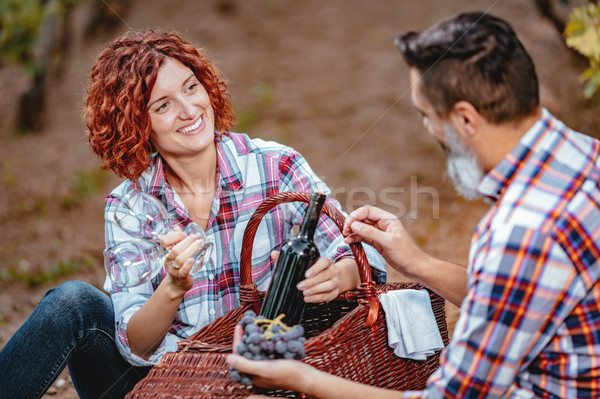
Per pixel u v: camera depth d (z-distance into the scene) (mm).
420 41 1852
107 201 2775
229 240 2740
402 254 2318
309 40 9547
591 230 1727
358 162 6871
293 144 7348
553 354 1805
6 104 8812
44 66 8117
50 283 5457
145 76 2559
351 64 8922
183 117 2604
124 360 2717
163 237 2373
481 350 1758
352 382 1964
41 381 2555
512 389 1863
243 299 2484
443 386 1815
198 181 2770
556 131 1832
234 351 2016
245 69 8977
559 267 1696
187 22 9961
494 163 1876
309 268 2260
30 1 7500
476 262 1790
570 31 3463
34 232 6355
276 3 10461
